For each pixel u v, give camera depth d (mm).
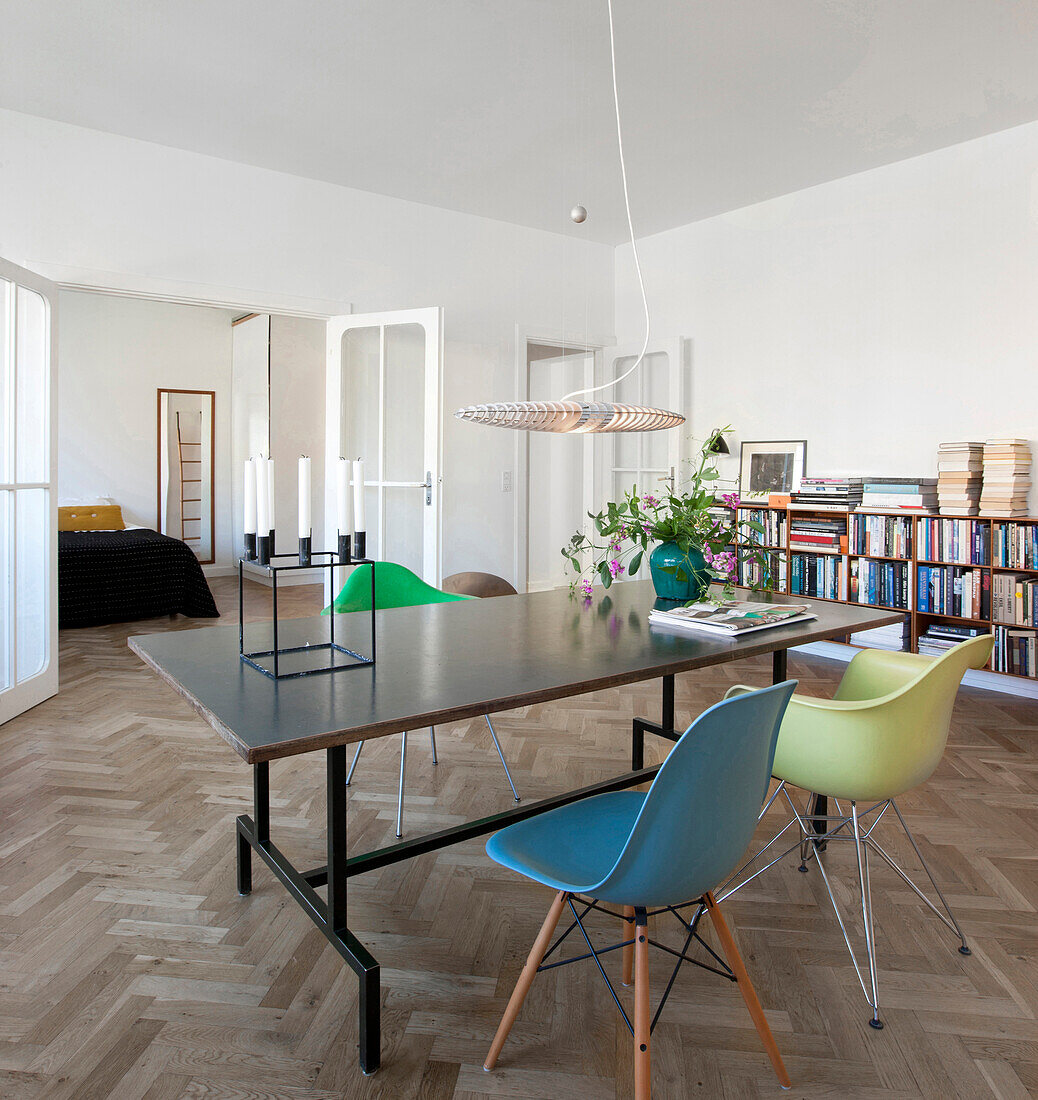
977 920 2160
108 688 4328
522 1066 1621
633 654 2078
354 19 3414
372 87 4023
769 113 4266
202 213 4910
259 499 1803
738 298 5883
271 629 2373
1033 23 3406
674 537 2750
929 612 4574
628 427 2678
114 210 4629
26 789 2947
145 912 2146
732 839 1471
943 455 4480
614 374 6812
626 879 1361
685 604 2768
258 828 2131
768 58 3693
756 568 5363
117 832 2611
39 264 4418
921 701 1909
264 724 1481
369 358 5480
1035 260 4371
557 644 2203
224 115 4363
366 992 1576
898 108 4199
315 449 8797
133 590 6266
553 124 4430
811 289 5434
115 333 8398
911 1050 1667
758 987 1881
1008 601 4250
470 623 2510
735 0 3230
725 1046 1682
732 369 5949
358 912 2186
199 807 2814
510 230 6207
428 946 2035
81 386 8227
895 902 2258
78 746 3406
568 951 2023
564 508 7719
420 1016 1768
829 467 5379
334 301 5426
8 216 4336
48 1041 1657
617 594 3102
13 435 3803
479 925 2135
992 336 4559
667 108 4211
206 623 6320
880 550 4762
